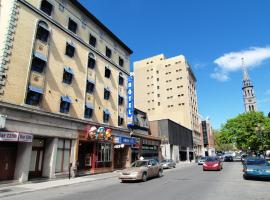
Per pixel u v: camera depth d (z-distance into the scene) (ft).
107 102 100.07
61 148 71.92
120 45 116.57
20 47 61.05
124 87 116.37
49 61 70.49
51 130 67.15
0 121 51.55
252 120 178.81
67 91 76.74
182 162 188.03
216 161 91.25
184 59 279.08
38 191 47.75
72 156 75.46
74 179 67.97
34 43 65.36
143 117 143.84
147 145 136.67
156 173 67.51
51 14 73.82
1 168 54.95
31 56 63.67
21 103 59.16
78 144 78.18
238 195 37.88
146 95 294.25
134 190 44.96
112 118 102.53
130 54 126.72
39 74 66.18
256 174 56.54
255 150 187.62
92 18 93.91
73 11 84.23
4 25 60.08
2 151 55.77
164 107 277.64
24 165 57.72
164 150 170.71
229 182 54.54
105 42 103.45
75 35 83.41
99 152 91.61
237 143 188.03
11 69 57.77
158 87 288.51
